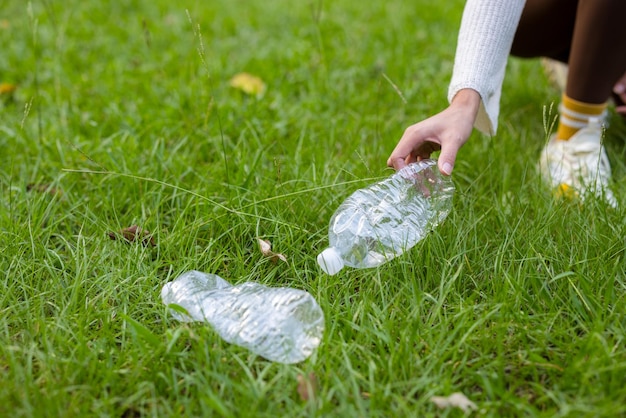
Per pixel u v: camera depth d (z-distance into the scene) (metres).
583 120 2.20
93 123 2.62
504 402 1.36
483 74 1.77
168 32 3.69
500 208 1.98
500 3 1.80
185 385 1.43
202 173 2.29
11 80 3.11
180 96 2.81
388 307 1.65
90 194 2.16
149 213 2.06
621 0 1.96
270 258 1.82
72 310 1.64
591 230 1.85
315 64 3.21
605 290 1.67
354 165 2.26
